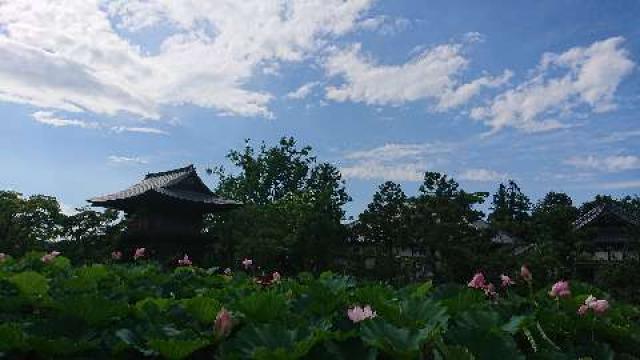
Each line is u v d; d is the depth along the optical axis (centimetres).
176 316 495
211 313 496
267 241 3403
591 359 437
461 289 599
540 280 2816
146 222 3416
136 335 448
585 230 3425
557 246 3189
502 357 410
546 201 7531
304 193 3872
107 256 3447
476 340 421
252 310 493
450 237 3022
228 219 4019
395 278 3031
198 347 417
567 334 498
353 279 719
